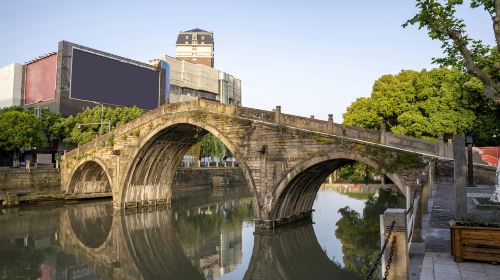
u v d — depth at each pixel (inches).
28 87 2733.8
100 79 2706.7
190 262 902.4
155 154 1588.3
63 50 2506.2
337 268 823.7
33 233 1171.3
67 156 1833.2
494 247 366.6
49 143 2269.9
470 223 384.8
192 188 2591.0
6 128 1843.0
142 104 2992.1
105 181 1982.0
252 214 1567.4
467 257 376.5
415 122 1515.7
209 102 1254.9
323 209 1585.9
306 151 1032.2
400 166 873.5
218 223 1360.7
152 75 3090.6
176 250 1007.6
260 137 1120.2
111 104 2765.7
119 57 2849.4
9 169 1692.9
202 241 1098.1
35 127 1939.0
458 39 485.1
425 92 1537.9
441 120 1441.9
